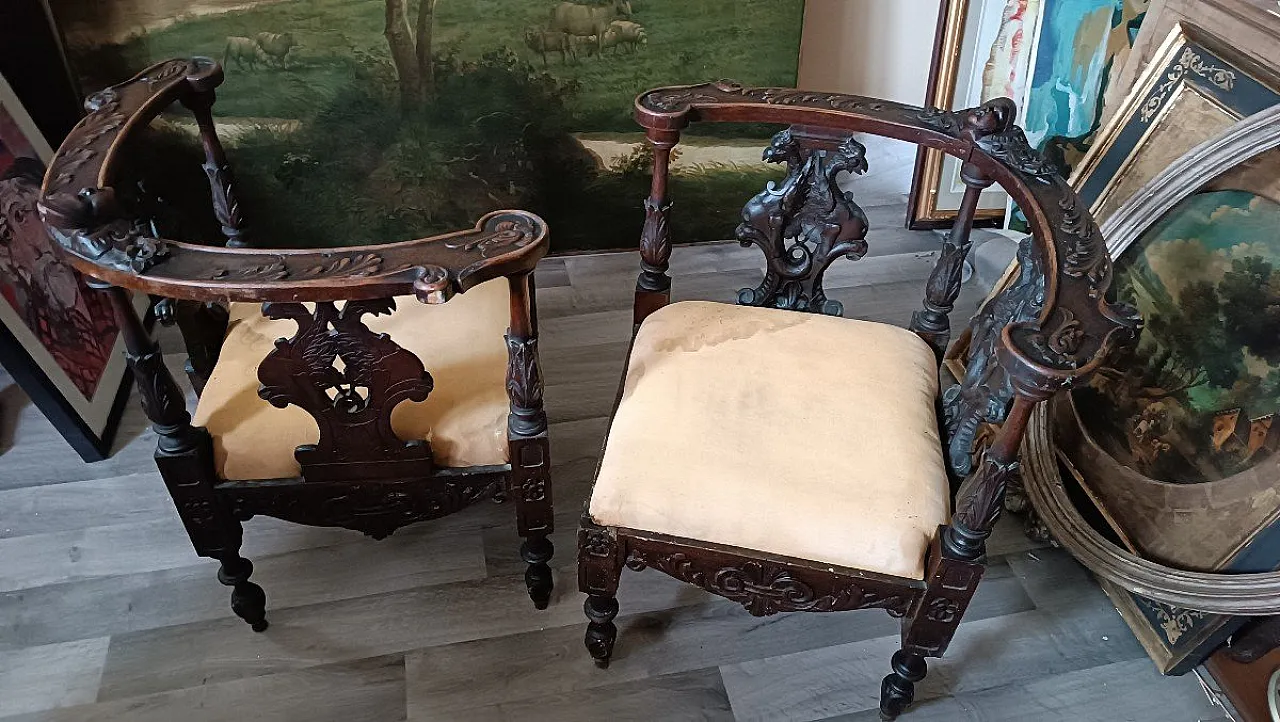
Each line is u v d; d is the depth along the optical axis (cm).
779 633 136
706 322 123
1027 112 194
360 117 181
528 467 111
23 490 153
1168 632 129
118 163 100
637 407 110
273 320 122
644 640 134
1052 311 84
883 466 103
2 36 155
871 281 208
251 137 178
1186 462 127
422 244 91
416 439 109
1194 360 128
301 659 131
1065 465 146
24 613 135
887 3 209
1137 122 142
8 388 172
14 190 150
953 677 131
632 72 186
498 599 140
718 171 204
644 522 102
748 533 100
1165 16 143
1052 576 145
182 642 132
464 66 179
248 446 107
